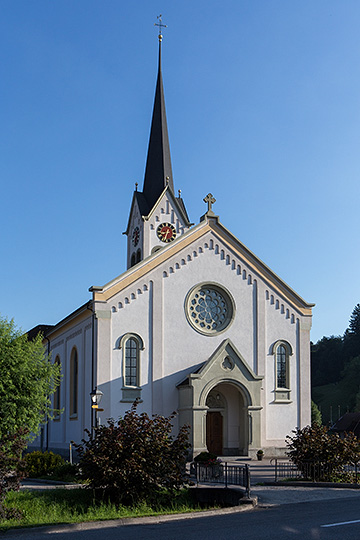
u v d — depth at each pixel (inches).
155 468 956.6
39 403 1594.5
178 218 2358.5
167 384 1723.7
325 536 590.2
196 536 607.2
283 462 1652.3
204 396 1681.8
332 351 6028.5
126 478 922.1
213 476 1192.2
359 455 1203.2
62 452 1943.9
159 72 2534.5
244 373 1760.6
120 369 1676.9
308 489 1081.4
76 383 1897.1
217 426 1802.4
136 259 2362.2
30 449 2279.8
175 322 1760.6
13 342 1610.5
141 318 1722.4
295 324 1927.9
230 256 1868.8
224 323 1831.9
